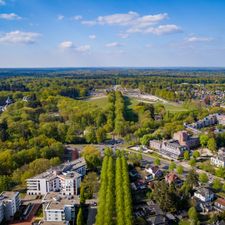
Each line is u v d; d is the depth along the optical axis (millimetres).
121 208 178875
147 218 187750
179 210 196250
